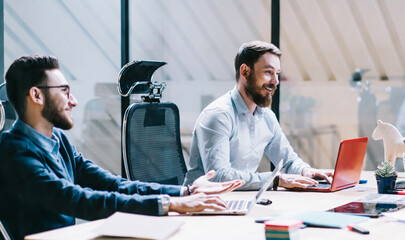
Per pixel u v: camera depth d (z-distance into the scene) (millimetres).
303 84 22609
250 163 2814
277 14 4438
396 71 23141
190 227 1629
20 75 1926
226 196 2264
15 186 1851
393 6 24484
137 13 9508
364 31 24609
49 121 1971
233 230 1592
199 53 17766
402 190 2312
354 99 22984
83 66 7328
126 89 2822
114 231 1508
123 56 5000
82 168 2248
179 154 3014
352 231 1568
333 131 20625
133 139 2758
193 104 17031
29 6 7273
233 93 2773
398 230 1579
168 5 15172
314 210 1924
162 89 2994
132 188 2148
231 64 18484
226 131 2615
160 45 11094
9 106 2320
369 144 19516
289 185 2418
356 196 2246
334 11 24391
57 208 1827
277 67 2715
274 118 2980
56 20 7332
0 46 5043
